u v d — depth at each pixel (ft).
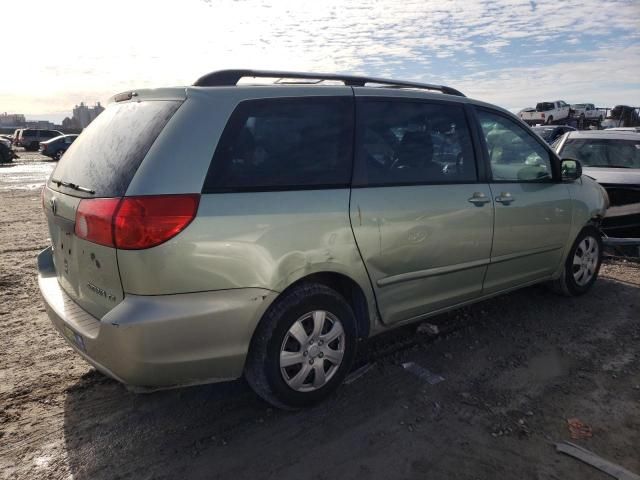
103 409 10.03
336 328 9.93
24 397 10.41
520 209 13.05
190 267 8.08
